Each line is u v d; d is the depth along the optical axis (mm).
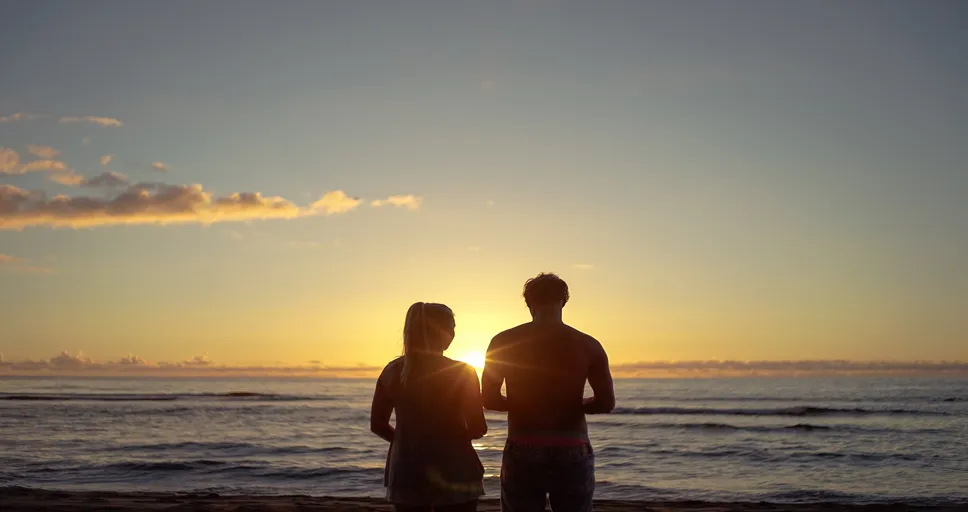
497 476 17922
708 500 16078
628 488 18141
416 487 4273
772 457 26922
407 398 4383
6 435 34469
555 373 4203
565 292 4367
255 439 33812
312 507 10711
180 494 13844
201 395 108625
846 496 16625
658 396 99188
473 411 4410
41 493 13094
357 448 29578
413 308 4484
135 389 146000
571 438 4188
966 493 17141
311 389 159875
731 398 91250
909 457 26266
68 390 135000
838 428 42312
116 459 24125
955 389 122938
